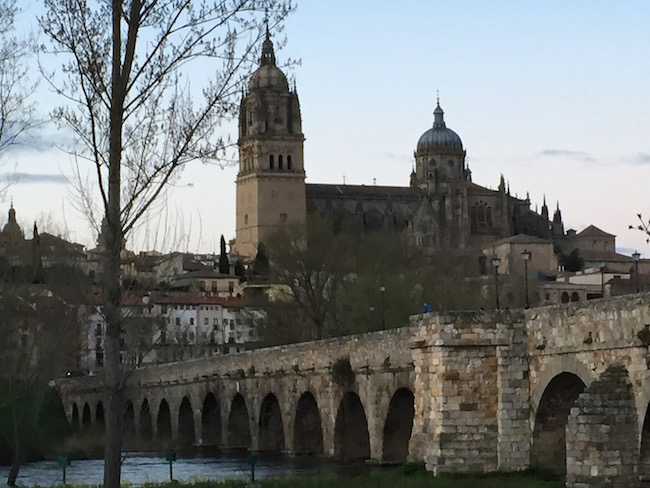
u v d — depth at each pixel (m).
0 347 103.62
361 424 99.81
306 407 111.56
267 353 119.88
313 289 195.62
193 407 149.00
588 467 58.25
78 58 56.69
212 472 101.56
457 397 71.12
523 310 71.25
